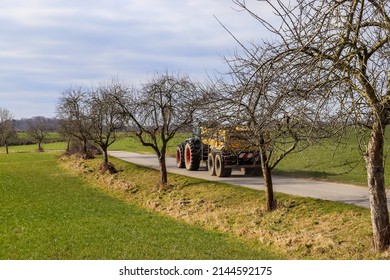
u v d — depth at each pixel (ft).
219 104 42.80
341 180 74.64
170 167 106.73
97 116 112.06
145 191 83.71
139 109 82.43
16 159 173.47
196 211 64.28
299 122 31.17
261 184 73.00
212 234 53.26
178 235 52.37
